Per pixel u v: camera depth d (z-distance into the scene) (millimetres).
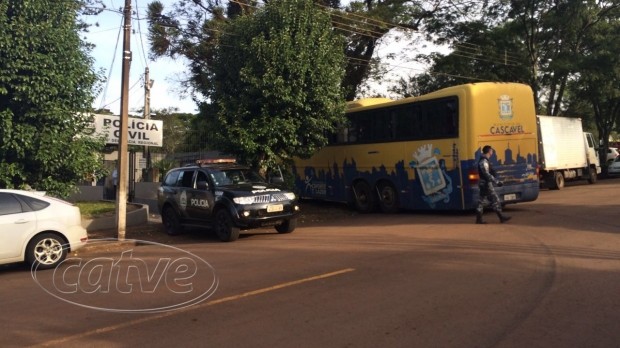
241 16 17484
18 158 13562
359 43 25422
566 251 9328
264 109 15961
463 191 14867
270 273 8648
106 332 5898
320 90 16219
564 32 30234
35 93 13086
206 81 17688
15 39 12688
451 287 7211
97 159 15250
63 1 13664
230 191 12953
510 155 15250
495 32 30656
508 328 5512
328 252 10414
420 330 5547
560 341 5113
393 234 12500
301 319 6062
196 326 5973
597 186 25750
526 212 15203
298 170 21703
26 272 10094
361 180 18688
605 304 6215
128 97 14086
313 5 17422
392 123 17266
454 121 15141
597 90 32594
